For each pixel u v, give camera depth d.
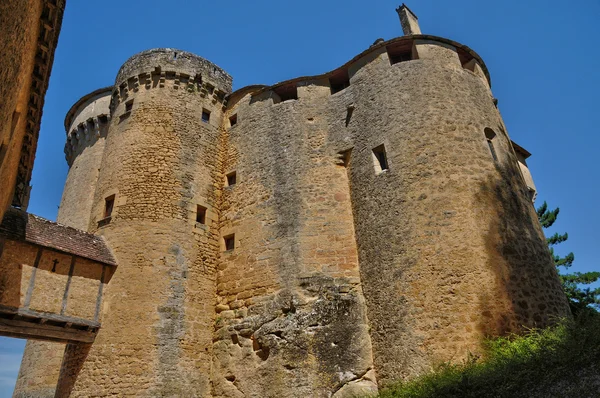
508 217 11.50
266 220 14.40
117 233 13.49
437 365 9.54
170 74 17.28
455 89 13.74
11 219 11.59
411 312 10.58
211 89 18.08
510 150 13.72
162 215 14.02
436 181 11.81
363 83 15.14
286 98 17.97
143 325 11.95
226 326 13.24
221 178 16.59
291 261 13.11
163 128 15.87
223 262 14.63
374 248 12.22
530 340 8.42
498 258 10.62
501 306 9.92
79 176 21.47
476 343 9.54
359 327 11.47
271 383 11.45
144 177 14.59
